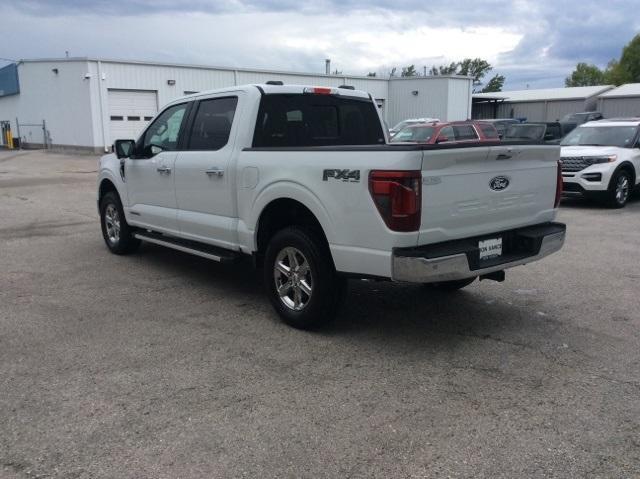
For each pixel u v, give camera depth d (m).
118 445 3.27
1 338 4.87
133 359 4.44
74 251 8.21
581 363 4.38
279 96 5.66
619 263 7.43
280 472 3.03
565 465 3.08
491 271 4.60
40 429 3.44
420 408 3.70
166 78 32.38
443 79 38.88
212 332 5.03
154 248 8.43
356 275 4.48
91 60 30.02
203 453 3.20
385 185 4.14
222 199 5.66
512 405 3.73
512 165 4.79
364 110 6.43
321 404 3.75
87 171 21.45
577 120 33.88
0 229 9.92
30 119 36.72
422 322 5.28
